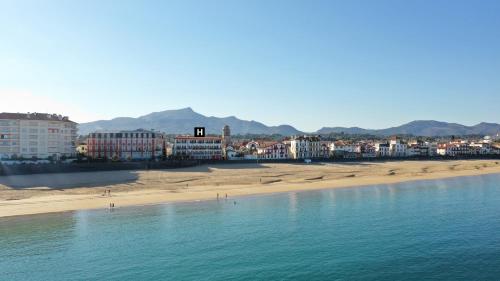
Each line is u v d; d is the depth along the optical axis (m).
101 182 129.88
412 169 189.38
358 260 53.69
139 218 79.00
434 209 87.38
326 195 109.38
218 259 54.44
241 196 107.88
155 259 54.62
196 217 79.88
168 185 128.25
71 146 185.50
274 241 62.53
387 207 90.00
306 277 48.06
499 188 123.00
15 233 67.69
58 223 74.75
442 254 55.94
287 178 149.00
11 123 163.75
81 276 49.16
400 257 54.81
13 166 136.75
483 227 70.62
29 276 49.38
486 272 49.41
